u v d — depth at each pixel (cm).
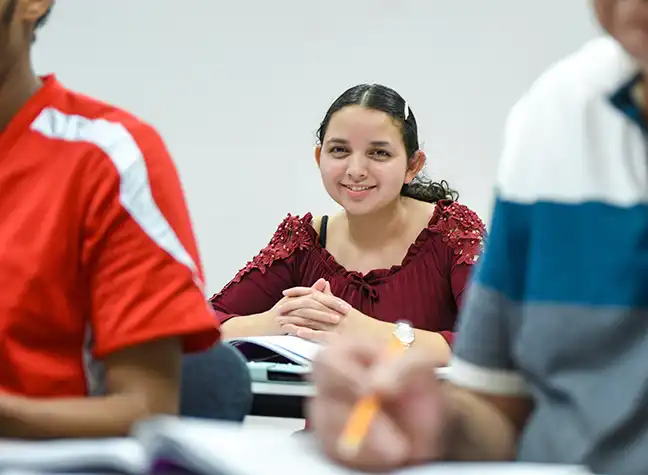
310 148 372
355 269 279
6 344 119
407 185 289
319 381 91
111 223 122
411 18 362
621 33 96
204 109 376
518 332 110
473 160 362
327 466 83
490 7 356
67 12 372
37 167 125
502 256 112
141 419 112
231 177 378
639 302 104
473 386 113
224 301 286
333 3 366
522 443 107
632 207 105
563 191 108
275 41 371
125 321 119
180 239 125
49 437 107
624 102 108
